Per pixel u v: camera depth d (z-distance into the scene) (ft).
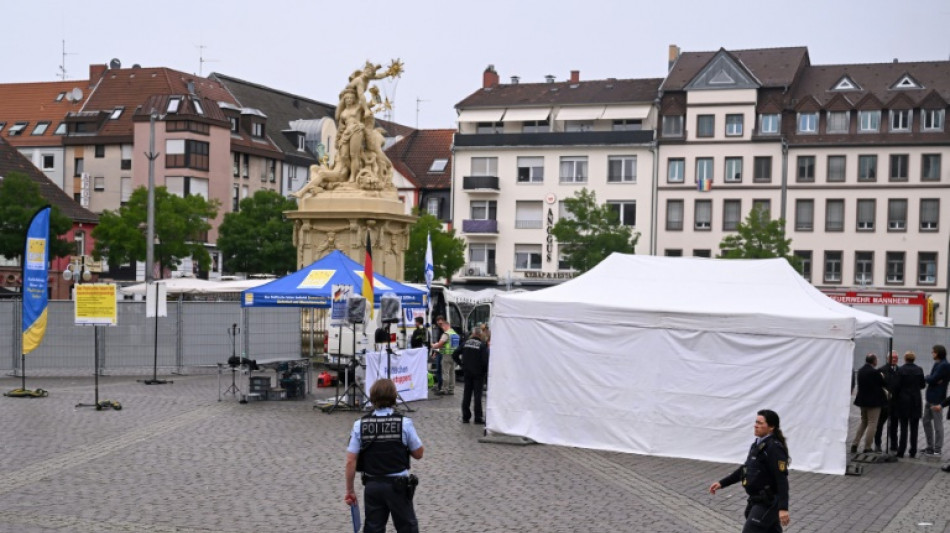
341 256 91.66
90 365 110.11
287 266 249.55
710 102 252.01
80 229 268.62
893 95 244.63
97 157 297.74
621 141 258.57
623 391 67.41
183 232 226.58
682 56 268.41
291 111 343.67
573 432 68.64
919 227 239.91
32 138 305.12
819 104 246.06
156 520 44.29
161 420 74.49
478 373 77.82
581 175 263.08
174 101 289.12
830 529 46.85
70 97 312.09
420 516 46.44
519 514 47.34
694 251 253.85
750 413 64.34
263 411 80.79
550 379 69.26
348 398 82.89
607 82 273.75
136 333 111.86
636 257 75.56
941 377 71.77
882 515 50.52
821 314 64.08
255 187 310.86
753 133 249.14
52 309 108.68
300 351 121.19
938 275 238.89
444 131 304.71
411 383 90.53
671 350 66.28
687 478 58.29
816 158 245.45
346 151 123.75
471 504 49.29
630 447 66.95
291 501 48.60
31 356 108.27
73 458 58.54
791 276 70.79
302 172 331.36
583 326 68.49
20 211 213.05
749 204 249.14
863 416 71.15
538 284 263.70
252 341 116.37
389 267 125.08
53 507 46.32
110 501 47.78
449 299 136.26
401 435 34.81
